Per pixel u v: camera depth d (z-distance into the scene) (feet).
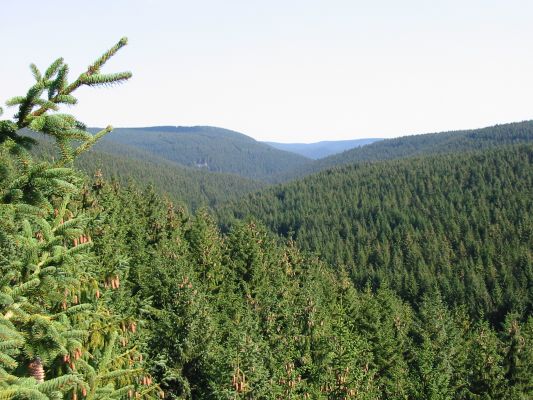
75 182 18.72
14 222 15.39
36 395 13.47
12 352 14.10
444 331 210.79
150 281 134.21
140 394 28.17
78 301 24.72
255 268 186.29
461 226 573.74
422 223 606.96
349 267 463.01
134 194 252.21
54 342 16.14
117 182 247.50
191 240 212.23
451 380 170.60
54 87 14.06
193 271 156.97
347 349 136.98
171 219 229.45
